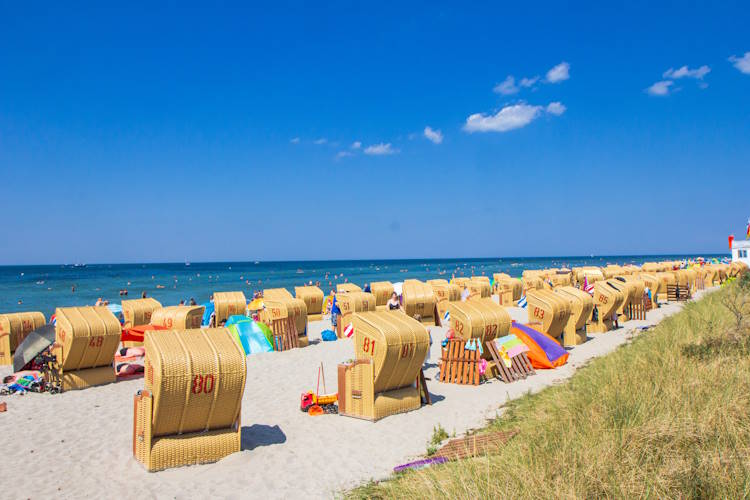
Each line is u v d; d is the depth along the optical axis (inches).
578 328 689.6
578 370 514.0
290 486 272.8
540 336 565.3
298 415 397.4
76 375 477.1
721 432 221.5
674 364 340.2
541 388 457.4
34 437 350.0
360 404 387.2
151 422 291.7
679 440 219.0
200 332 321.1
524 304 1093.1
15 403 431.5
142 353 622.5
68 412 406.6
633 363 383.6
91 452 322.3
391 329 386.6
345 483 274.5
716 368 312.0
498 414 387.2
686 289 1141.1
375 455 315.6
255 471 292.7
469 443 305.6
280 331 656.4
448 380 497.4
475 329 497.7
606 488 189.2
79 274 4330.7
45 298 1951.3
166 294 2122.3
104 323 486.9
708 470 191.6
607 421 256.8
